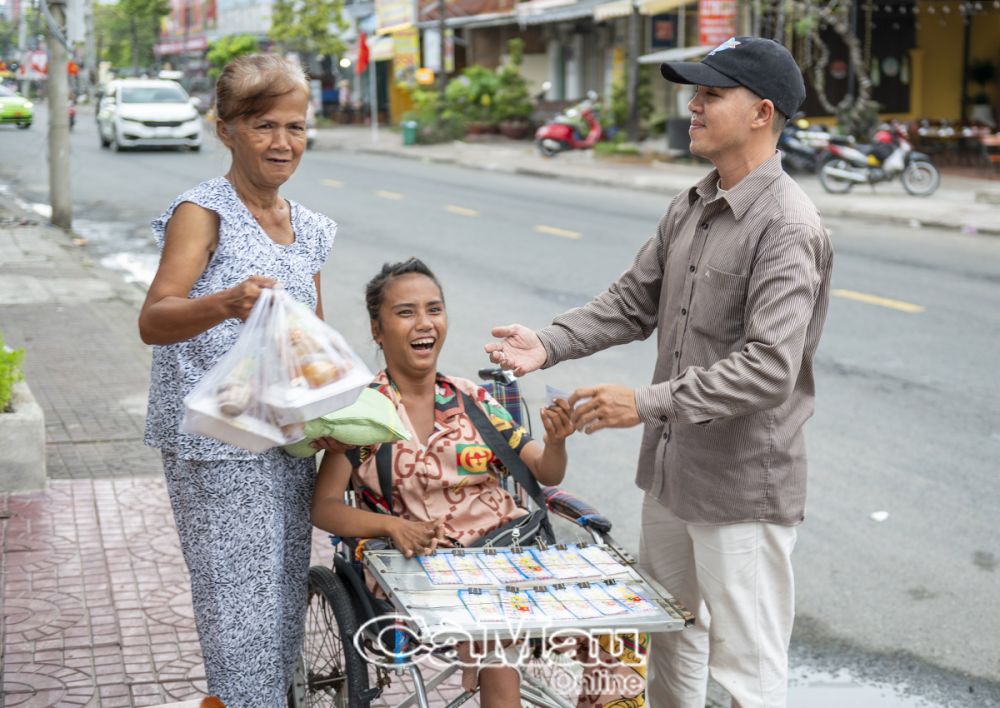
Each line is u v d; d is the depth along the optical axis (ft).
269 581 10.17
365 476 10.80
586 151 89.71
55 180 50.57
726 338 10.21
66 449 21.39
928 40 90.58
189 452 9.78
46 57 51.93
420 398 10.96
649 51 95.71
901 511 19.49
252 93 9.35
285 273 9.92
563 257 44.45
